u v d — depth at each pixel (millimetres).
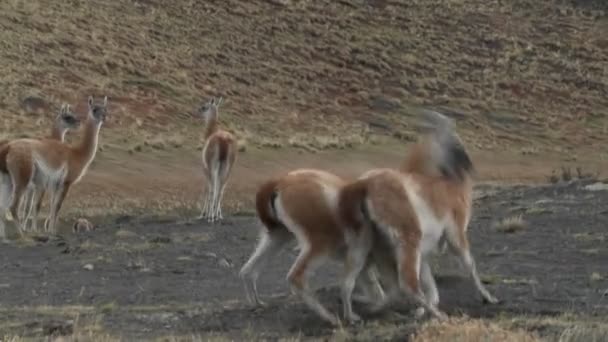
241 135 69000
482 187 48562
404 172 17328
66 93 71125
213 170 37406
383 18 104312
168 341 16062
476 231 30109
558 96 94250
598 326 15625
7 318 18609
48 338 16438
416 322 16391
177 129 69812
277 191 17250
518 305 18078
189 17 93562
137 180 53719
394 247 16656
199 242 30125
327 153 68938
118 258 26797
